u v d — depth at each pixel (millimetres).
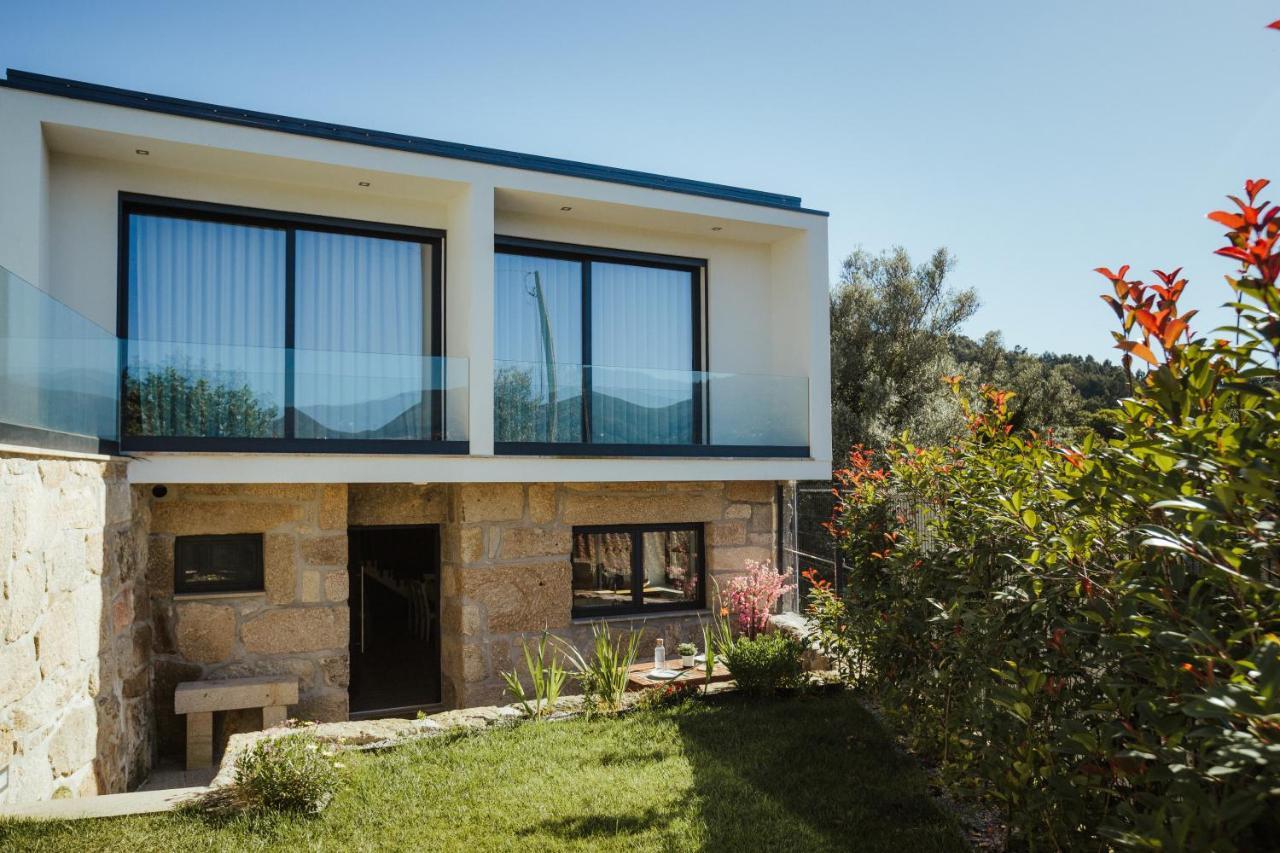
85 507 5508
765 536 10234
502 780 4906
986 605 4008
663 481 9664
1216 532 2176
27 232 6625
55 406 5004
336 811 4445
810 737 5633
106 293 7500
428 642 10016
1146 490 2467
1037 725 3480
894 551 5609
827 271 10148
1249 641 2301
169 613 7473
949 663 4758
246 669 7699
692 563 10039
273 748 4707
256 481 7305
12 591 4199
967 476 4637
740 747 5465
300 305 8445
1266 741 1827
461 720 6059
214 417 7234
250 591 7832
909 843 3988
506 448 8391
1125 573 2643
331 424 7656
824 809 4438
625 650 9352
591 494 9250
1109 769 2895
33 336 4602
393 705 8906
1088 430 2924
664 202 9258
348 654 8062
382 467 7766
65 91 6773
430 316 9008
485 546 8672
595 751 5402
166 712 7422
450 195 8695
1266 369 2012
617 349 10023
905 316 23375
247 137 7375
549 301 9680
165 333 7867
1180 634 2166
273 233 8359
